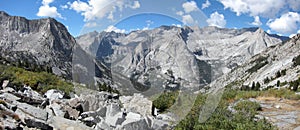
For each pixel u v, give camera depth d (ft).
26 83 34.58
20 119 18.19
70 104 19.20
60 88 33.32
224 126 26.50
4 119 17.19
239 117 32.78
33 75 38.91
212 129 24.41
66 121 17.33
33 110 19.85
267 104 52.44
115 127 9.65
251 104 46.01
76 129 14.23
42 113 19.47
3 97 21.31
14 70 43.09
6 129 16.08
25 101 22.53
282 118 42.09
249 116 37.50
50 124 17.85
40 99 23.50
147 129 9.72
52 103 22.02
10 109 19.35
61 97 25.34
